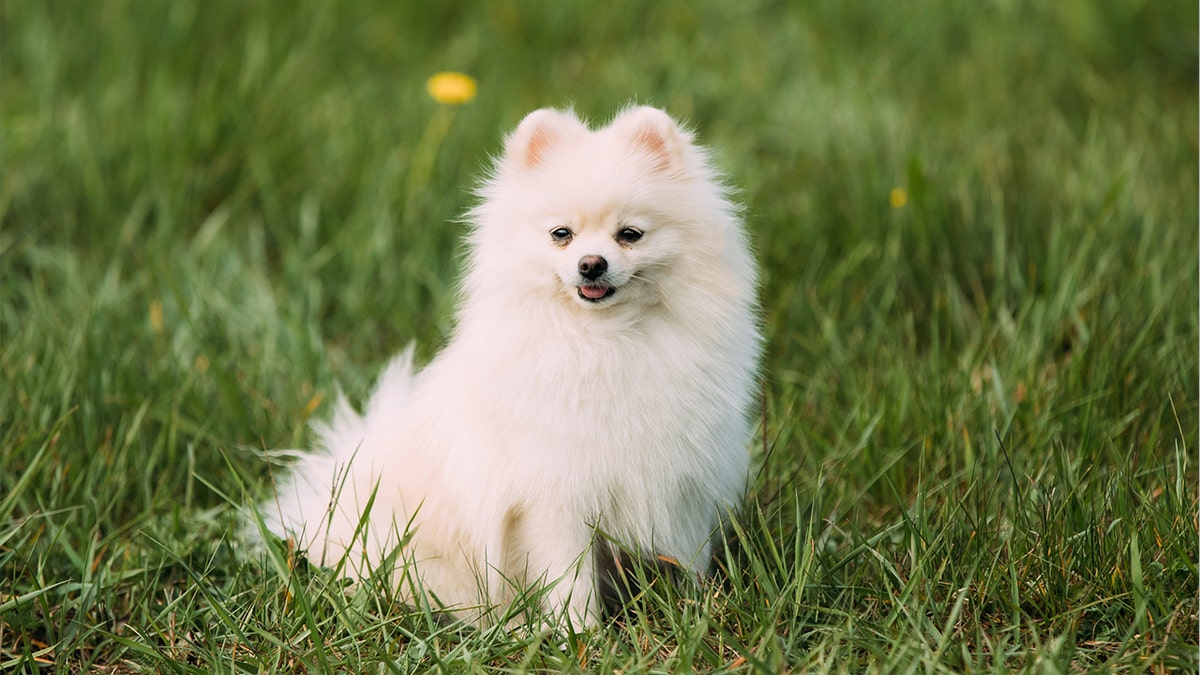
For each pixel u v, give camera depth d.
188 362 5.39
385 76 8.58
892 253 5.89
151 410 4.97
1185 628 3.51
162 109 7.20
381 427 4.27
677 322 3.68
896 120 7.39
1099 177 6.41
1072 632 3.45
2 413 4.76
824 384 5.14
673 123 3.79
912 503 4.53
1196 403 4.77
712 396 3.70
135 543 4.40
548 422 3.62
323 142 7.30
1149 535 3.78
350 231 6.45
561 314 3.65
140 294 6.02
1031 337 5.25
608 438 3.63
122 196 6.70
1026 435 4.70
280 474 4.82
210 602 3.72
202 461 4.88
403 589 4.07
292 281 6.24
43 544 4.29
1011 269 5.80
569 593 3.64
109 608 4.00
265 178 6.89
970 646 3.57
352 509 4.14
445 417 3.90
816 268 6.05
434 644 3.59
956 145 7.11
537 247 3.62
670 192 3.67
